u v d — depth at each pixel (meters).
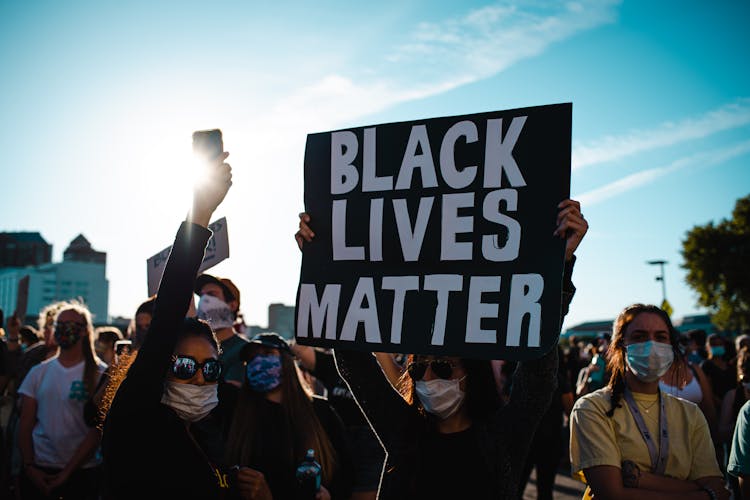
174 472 2.71
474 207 2.94
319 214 3.21
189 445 2.84
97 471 5.73
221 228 5.83
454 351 2.86
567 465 12.04
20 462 5.74
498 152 2.94
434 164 3.04
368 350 3.02
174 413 2.84
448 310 2.91
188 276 2.71
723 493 3.44
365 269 3.09
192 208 2.78
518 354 2.76
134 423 2.63
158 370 2.66
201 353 2.89
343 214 3.16
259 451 4.07
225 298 6.07
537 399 2.99
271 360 4.21
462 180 2.98
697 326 62.03
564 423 12.12
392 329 2.99
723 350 9.10
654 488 3.43
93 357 5.80
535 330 2.76
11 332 9.63
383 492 3.14
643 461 3.51
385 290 3.04
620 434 3.54
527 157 2.89
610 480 3.43
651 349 3.53
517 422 3.02
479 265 2.90
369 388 3.23
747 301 54.88
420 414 3.23
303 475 3.90
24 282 12.67
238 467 3.55
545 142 2.88
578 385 10.29
